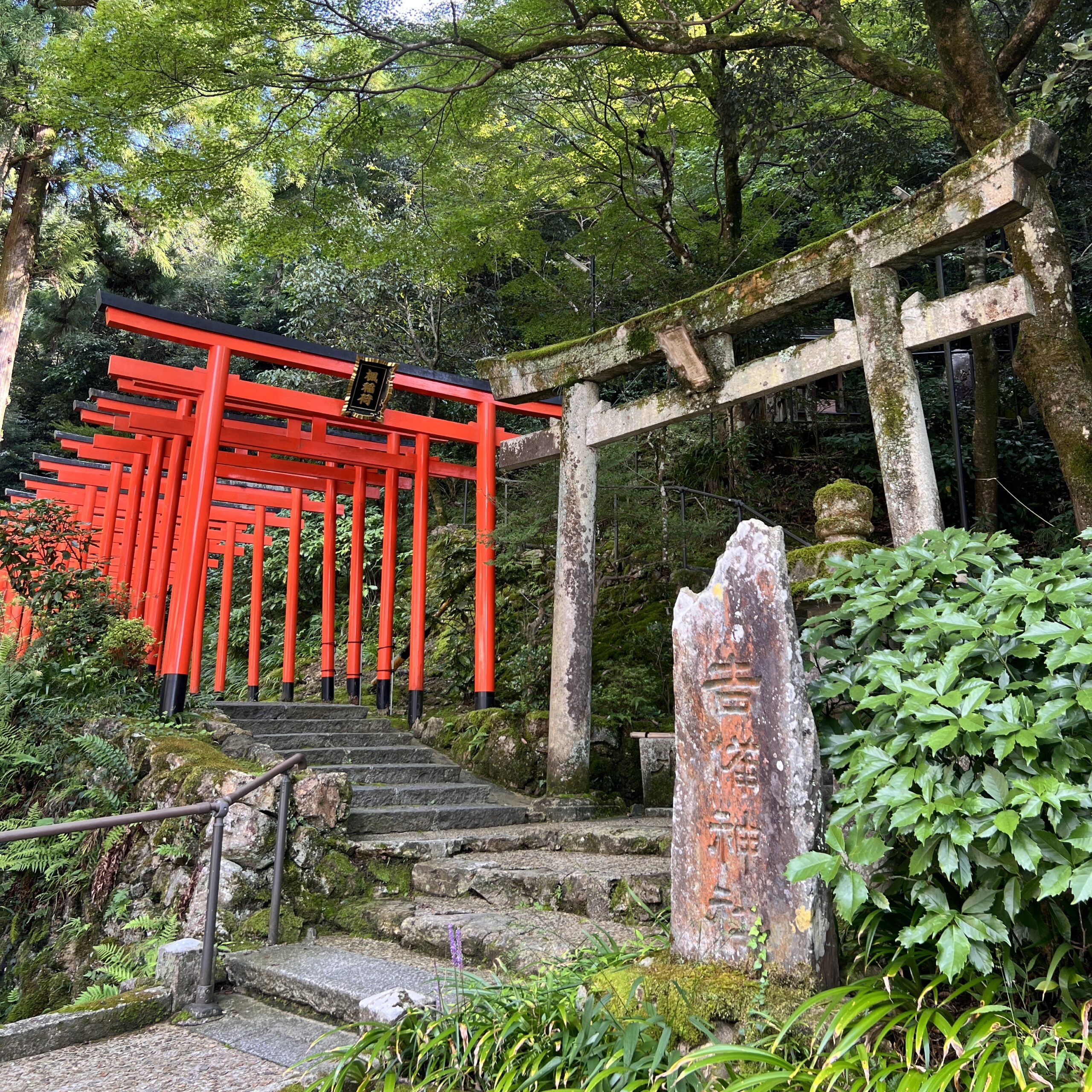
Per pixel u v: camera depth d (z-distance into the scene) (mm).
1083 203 10242
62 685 6406
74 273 14602
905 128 9656
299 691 12133
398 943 4055
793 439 10945
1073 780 2139
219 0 6488
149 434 8180
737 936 2514
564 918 3918
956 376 11250
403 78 8906
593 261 10719
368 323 13961
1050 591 2277
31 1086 2750
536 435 7453
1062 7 8086
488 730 7207
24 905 5391
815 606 3465
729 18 8602
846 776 2381
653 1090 2193
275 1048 3068
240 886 4234
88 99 7305
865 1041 2145
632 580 9586
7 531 7359
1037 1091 1739
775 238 11336
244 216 8859
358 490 9891
